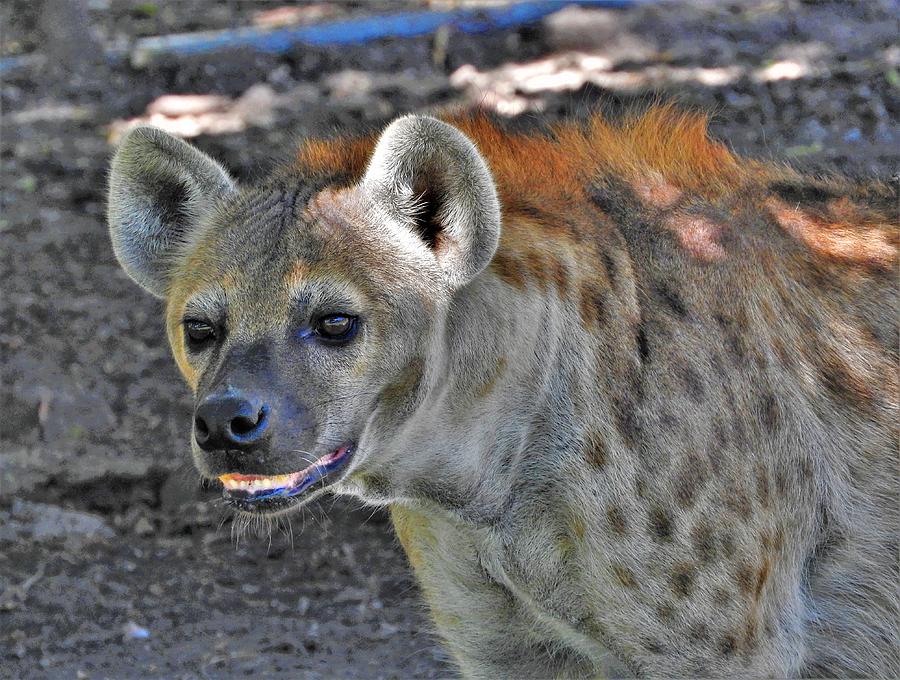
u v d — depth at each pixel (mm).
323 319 6430
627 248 7184
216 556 11023
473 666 7664
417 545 7484
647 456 6805
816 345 7344
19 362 13250
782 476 7074
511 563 7148
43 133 17156
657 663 6973
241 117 16453
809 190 7855
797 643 7141
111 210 7145
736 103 15617
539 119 8102
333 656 9641
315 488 6469
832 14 17672
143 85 17703
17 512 11375
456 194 6547
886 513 7363
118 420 12516
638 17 17500
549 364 6941
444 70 17297
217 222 6945
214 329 6543
